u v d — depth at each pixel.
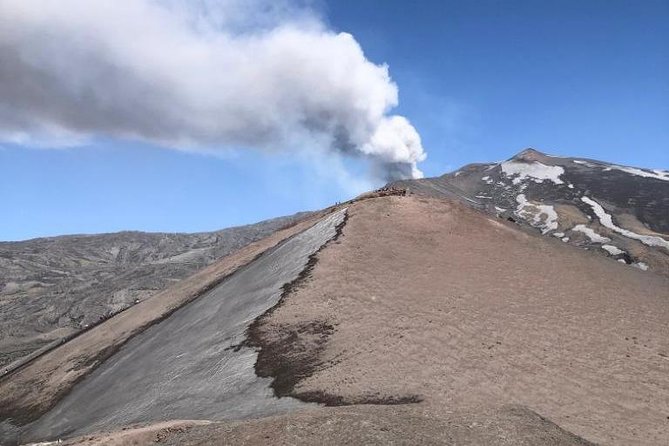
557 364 31.25
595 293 39.75
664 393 29.53
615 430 26.44
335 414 21.95
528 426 21.88
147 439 23.20
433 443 19.95
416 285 38.38
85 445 24.03
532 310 36.47
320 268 41.00
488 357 31.23
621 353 32.88
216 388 31.88
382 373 29.44
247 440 20.73
